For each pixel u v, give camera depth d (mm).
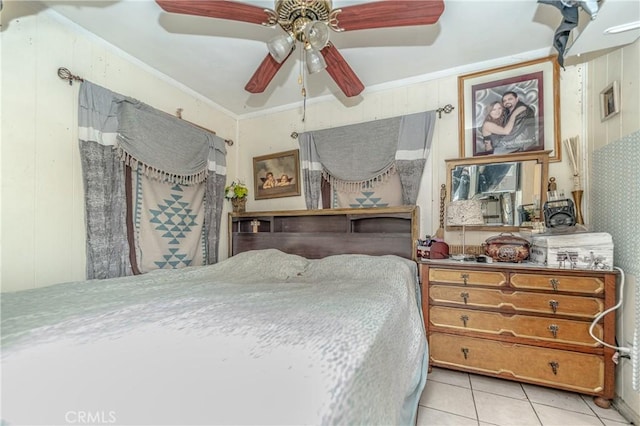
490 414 1475
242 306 1220
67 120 1743
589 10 1281
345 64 1795
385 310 1182
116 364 709
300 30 1422
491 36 1903
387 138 2430
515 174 2082
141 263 2082
